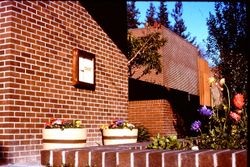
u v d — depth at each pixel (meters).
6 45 4.82
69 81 6.07
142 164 3.30
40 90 5.35
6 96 4.76
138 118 12.73
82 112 6.37
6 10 4.88
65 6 6.10
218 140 4.49
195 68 16.91
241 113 4.62
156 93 13.68
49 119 5.50
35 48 5.29
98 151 3.50
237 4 9.51
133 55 14.04
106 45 7.32
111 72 7.43
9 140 4.70
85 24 6.66
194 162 3.10
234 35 9.45
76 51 6.20
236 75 9.12
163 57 13.91
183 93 14.91
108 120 7.18
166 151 3.37
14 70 4.85
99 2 7.20
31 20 5.24
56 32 5.81
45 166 3.67
